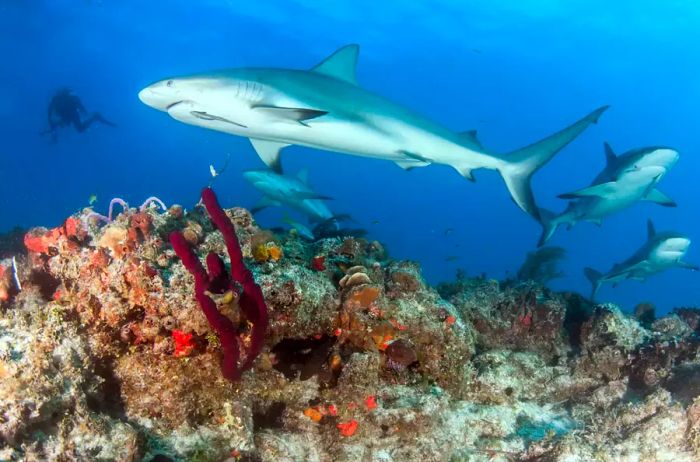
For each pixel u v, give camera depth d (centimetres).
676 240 1038
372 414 430
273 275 451
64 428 320
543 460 457
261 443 393
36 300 463
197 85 613
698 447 457
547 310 702
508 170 855
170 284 389
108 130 10719
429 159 806
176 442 374
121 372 390
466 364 545
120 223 472
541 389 596
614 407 525
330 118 700
